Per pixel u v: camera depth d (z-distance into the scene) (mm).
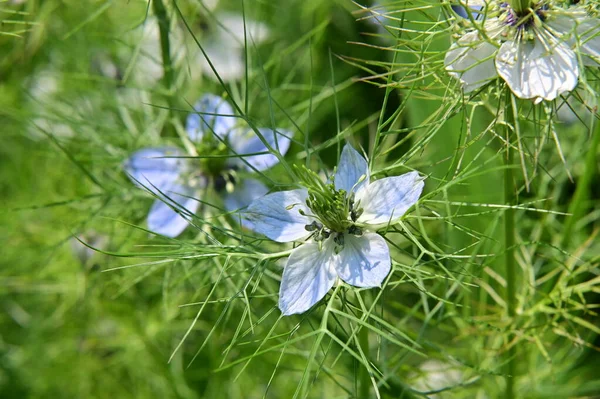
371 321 230
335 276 208
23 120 331
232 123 286
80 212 331
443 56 226
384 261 204
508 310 259
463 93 214
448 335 314
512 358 262
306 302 206
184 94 333
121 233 304
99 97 341
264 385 326
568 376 307
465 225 284
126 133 326
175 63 312
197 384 338
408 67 241
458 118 281
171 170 285
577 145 309
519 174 299
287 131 288
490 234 255
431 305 318
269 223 218
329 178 223
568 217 287
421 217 207
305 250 212
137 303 330
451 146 285
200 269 273
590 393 314
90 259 308
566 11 213
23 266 348
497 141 298
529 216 318
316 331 200
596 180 337
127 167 287
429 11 261
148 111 327
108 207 301
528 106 243
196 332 337
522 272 301
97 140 324
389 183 212
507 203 232
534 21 211
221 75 343
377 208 211
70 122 323
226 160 281
